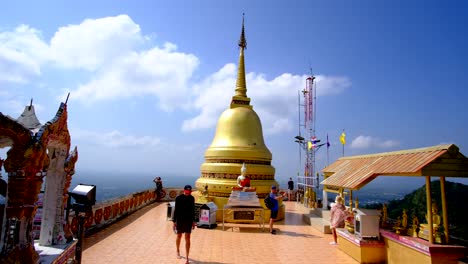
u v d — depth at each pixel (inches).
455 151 389.4
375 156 565.0
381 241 476.4
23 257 250.2
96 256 466.9
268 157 942.4
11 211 248.5
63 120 322.0
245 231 701.9
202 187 882.1
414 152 447.2
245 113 956.0
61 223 342.0
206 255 497.7
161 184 1253.7
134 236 610.5
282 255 510.6
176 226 476.1
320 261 481.1
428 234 406.0
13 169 249.0
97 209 653.9
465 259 376.2
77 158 365.7
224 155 892.6
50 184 339.6
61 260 309.9
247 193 733.3
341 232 545.0
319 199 1029.2
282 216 889.5
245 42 1072.2
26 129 256.5
